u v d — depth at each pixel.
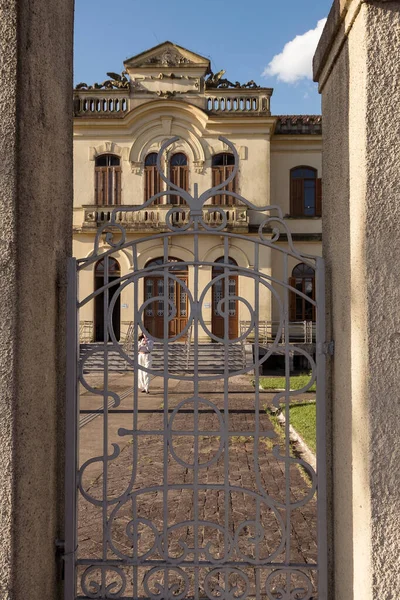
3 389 2.39
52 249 2.83
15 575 2.37
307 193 22.02
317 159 21.97
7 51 2.46
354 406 2.42
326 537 2.79
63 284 2.93
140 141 21.16
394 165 2.29
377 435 2.26
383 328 2.27
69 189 3.13
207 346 18.55
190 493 5.69
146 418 10.00
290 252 2.88
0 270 2.42
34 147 2.59
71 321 2.88
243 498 5.47
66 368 2.87
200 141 21.05
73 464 2.85
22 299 2.44
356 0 2.33
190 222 2.89
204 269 19.98
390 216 2.29
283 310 2.88
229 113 20.84
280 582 3.61
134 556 2.83
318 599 2.76
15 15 2.46
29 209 2.52
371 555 2.23
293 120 22.08
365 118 2.30
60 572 2.85
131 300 20.19
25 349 2.47
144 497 5.57
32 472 2.54
